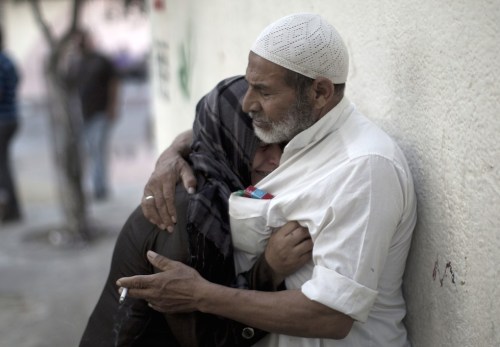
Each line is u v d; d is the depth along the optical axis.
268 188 1.84
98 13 16.88
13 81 6.87
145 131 13.95
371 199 1.65
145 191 1.95
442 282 1.76
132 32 17.42
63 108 6.32
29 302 4.83
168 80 4.92
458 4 1.63
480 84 1.55
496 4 1.48
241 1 3.25
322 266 1.68
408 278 1.95
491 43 1.50
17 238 6.55
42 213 7.61
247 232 1.83
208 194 1.86
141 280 1.79
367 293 1.65
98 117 7.93
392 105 2.00
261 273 1.81
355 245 1.65
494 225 1.52
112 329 1.95
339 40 1.75
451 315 1.72
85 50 7.84
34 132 14.09
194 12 4.10
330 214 1.67
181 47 4.46
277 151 1.94
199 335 1.87
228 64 3.50
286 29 1.70
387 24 1.99
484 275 1.57
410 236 1.86
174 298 1.79
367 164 1.67
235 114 1.94
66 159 6.36
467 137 1.61
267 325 1.72
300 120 1.75
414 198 1.83
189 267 1.80
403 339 1.92
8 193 7.20
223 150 1.95
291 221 1.77
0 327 4.40
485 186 1.55
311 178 1.76
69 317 4.52
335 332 1.69
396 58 1.95
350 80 2.30
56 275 5.42
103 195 8.17
